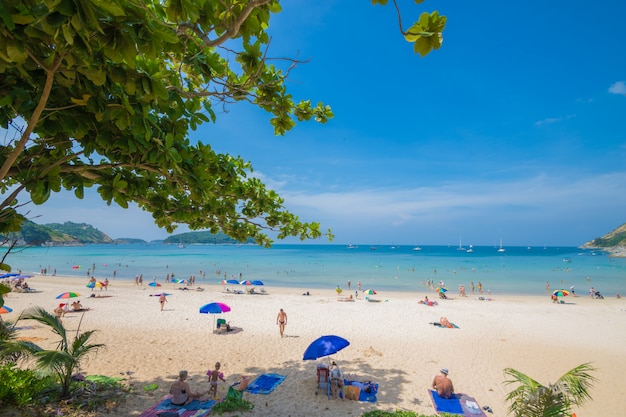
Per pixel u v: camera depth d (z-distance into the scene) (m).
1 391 6.64
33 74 3.02
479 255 140.25
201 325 18.50
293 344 15.27
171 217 5.33
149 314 21.08
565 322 20.80
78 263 79.69
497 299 32.72
